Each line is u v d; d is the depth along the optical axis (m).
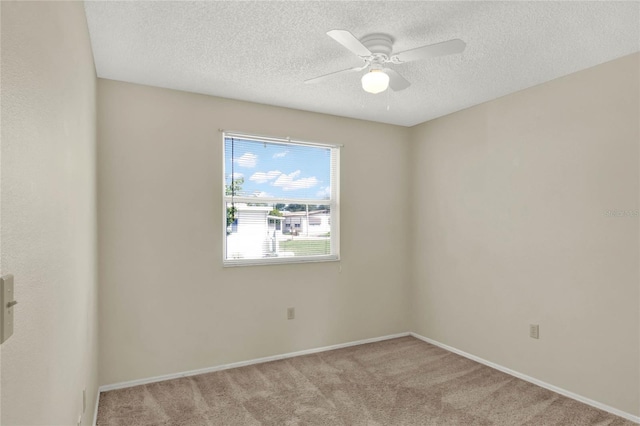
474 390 2.94
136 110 3.05
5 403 0.67
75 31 1.56
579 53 2.52
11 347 0.70
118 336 2.96
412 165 4.40
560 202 2.92
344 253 3.99
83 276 1.85
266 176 3.65
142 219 3.05
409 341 4.16
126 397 2.79
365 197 4.13
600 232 2.67
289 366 3.42
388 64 2.69
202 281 3.28
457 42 1.91
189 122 3.25
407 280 4.40
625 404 2.52
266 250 3.64
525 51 2.49
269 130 3.60
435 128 4.09
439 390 2.94
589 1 1.93
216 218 3.34
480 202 3.58
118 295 2.96
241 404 2.70
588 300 2.74
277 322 3.61
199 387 2.97
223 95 3.34
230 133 3.41
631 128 2.52
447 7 1.98
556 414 2.57
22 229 0.77
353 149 4.06
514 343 3.25
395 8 1.99
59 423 1.18
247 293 3.47
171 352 3.14
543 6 1.97
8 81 0.68
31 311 0.84
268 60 2.63
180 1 1.92
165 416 2.52
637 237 2.48
